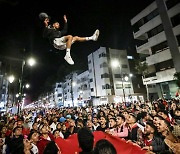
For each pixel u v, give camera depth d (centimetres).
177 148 326
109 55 4962
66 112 1596
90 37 392
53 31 381
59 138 378
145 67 3519
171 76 3033
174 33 2923
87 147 217
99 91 4875
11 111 3162
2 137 700
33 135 545
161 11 3155
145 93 5138
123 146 366
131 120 572
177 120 686
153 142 454
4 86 4684
